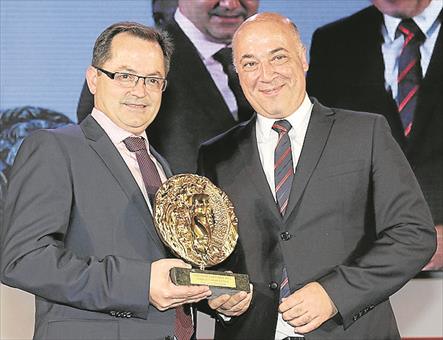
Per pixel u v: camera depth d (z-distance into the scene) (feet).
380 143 12.12
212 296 11.18
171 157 17.70
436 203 17.74
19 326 17.43
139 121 11.55
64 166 10.98
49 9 17.79
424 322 17.76
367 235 11.87
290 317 11.12
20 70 17.65
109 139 11.35
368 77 17.97
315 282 11.33
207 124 17.81
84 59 17.80
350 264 11.62
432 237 11.69
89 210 10.91
